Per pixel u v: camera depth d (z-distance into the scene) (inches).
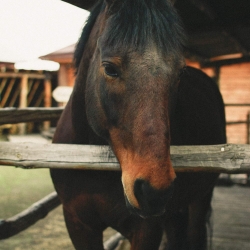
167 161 43.1
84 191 64.8
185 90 82.0
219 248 130.3
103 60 48.6
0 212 173.8
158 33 47.0
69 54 442.6
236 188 231.9
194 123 77.5
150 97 45.3
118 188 61.8
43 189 231.5
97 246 71.9
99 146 58.5
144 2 48.7
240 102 385.7
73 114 67.5
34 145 60.5
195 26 160.2
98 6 64.8
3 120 89.0
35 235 148.7
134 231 64.4
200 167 56.4
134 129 45.5
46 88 526.3
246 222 160.2
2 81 551.2
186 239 97.6
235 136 383.6
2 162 60.7
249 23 150.2
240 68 381.7
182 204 77.1
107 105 51.1
